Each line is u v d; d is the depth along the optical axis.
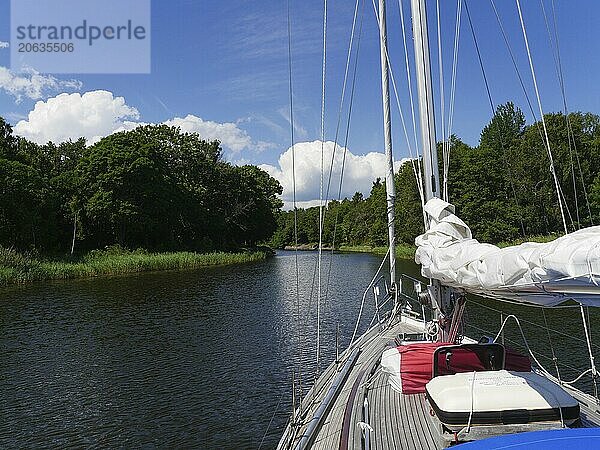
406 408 4.73
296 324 18.89
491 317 16.30
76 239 50.69
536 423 3.68
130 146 53.84
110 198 49.66
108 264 39.94
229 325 19.06
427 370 4.97
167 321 19.97
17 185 42.97
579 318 15.84
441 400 3.84
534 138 38.69
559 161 32.19
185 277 36.44
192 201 59.91
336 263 48.34
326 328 17.86
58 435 9.66
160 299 25.72
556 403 3.71
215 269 43.28
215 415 10.38
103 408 10.94
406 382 4.97
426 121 5.91
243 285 31.25
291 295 26.56
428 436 4.19
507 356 4.75
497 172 40.16
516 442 2.91
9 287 30.81
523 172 36.41
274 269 42.75
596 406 4.95
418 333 7.36
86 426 10.04
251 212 68.94
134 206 50.59
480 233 39.34
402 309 8.91
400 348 5.28
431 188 5.87
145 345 16.17
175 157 65.88
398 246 53.44
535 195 32.75
